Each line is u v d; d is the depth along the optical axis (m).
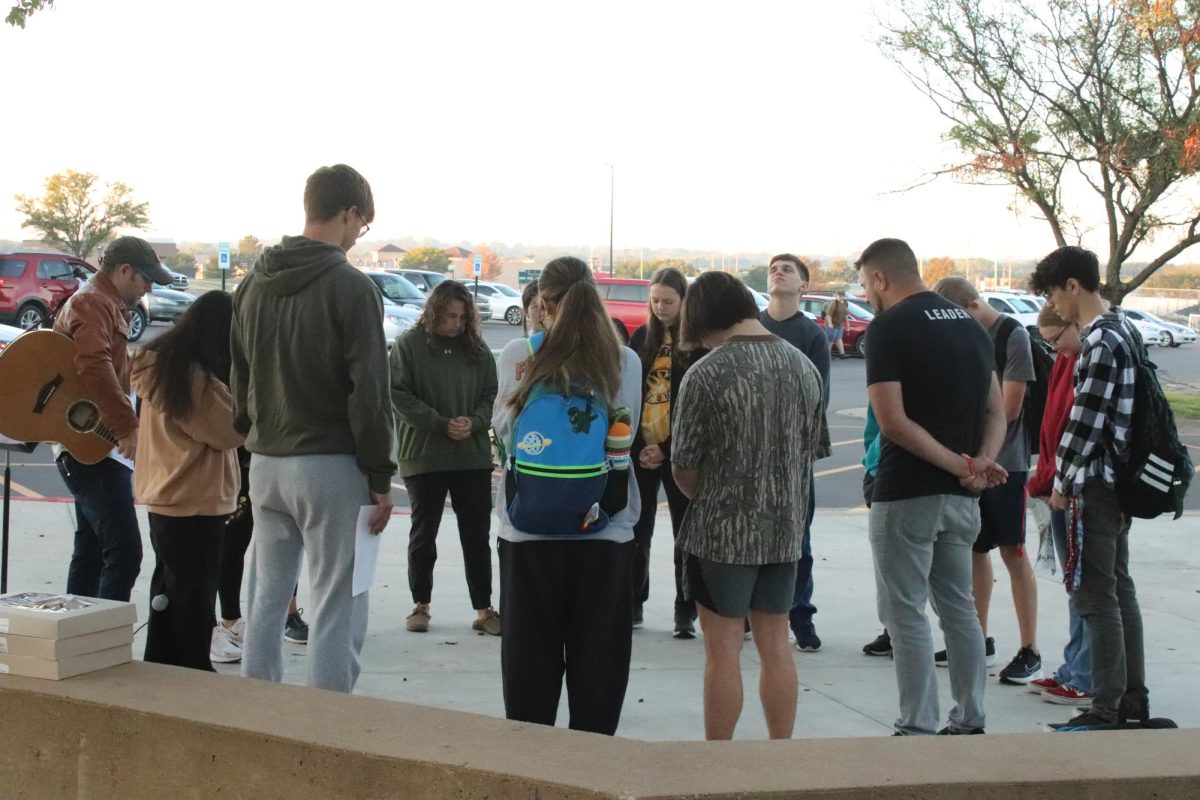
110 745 3.03
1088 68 14.95
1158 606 6.79
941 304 4.24
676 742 2.90
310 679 3.79
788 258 5.92
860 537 8.71
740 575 3.85
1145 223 15.92
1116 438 4.26
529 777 2.64
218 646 5.32
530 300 5.80
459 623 6.04
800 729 4.59
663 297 5.71
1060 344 4.72
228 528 5.33
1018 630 6.17
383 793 2.76
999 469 4.21
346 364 3.72
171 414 4.14
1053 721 4.73
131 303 4.71
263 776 2.87
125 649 3.40
